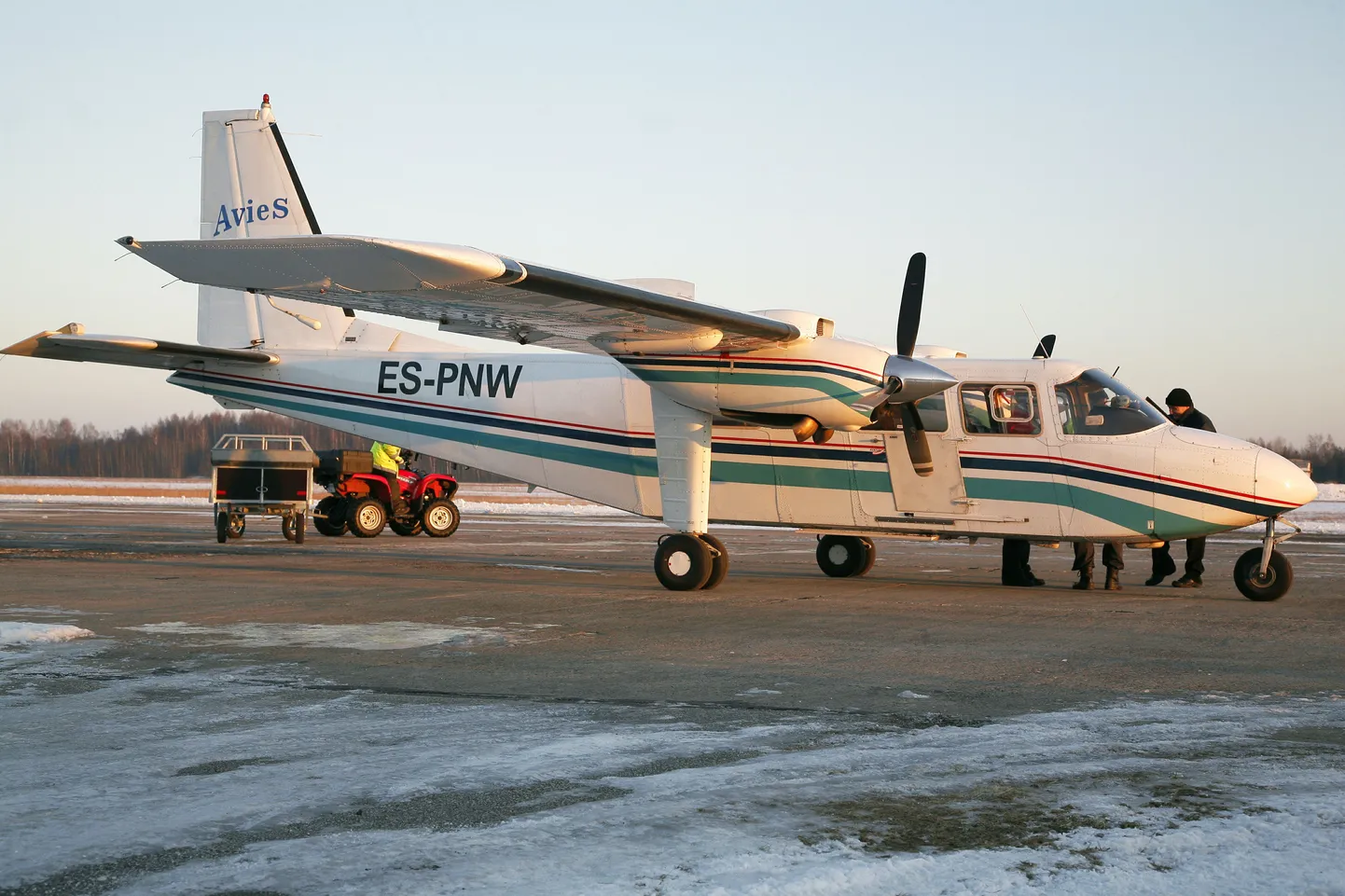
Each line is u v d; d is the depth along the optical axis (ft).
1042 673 22.06
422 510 68.85
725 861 11.50
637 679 21.36
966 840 12.13
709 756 15.61
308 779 14.42
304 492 60.80
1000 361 38.91
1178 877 11.06
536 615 30.48
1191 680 21.39
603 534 72.79
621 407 42.50
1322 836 12.19
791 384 36.86
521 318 34.68
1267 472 35.32
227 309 47.98
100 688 20.26
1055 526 37.81
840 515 40.01
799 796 13.71
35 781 14.23
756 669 22.38
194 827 12.48
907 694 19.98
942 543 67.97
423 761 15.29
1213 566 50.78
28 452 404.77
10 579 39.32
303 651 24.40
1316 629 28.37
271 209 48.34
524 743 16.31
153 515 99.25
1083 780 14.40
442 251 27.20
